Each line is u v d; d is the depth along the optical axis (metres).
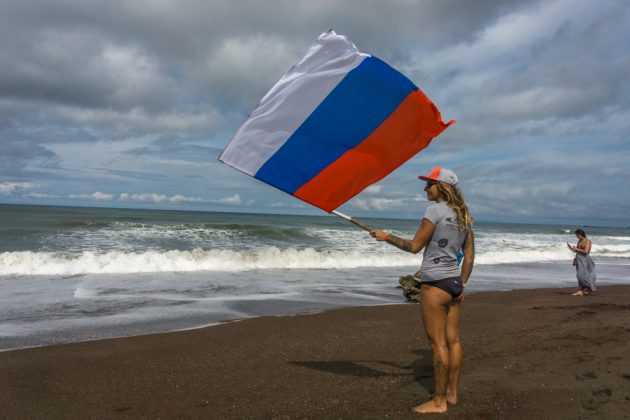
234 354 5.27
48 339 5.92
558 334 6.12
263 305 8.52
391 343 5.86
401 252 19.41
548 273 15.91
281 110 3.85
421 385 4.16
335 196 3.73
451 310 3.52
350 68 3.88
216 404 3.73
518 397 3.67
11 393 3.98
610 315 7.68
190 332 6.29
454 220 3.38
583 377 4.11
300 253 15.24
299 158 3.75
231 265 13.85
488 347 5.48
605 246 30.39
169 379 4.38
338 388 4.10
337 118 3.83
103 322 6.88
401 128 3.80
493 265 18.19
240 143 3.77
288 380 4.35
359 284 11.56
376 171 3.83
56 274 11.58
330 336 6.19
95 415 3.53
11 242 16.83
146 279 11.13
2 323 6.67
